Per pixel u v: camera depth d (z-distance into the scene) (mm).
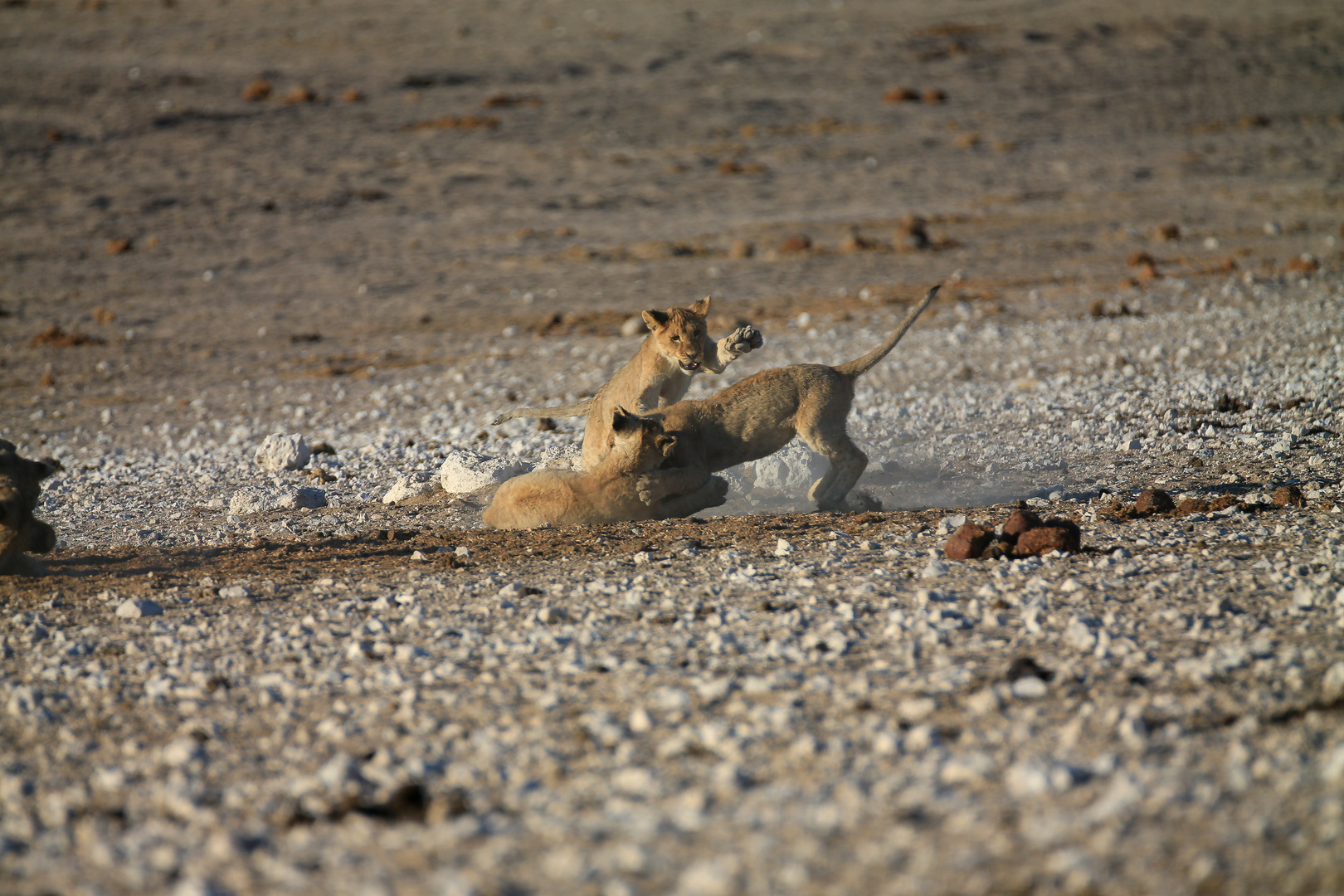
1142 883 11328
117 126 171000
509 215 135000
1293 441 37406
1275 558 23188
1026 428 44219
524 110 188875
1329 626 18500
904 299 90688
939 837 12461
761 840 12609
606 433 34875
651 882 11938
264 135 171250
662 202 139375
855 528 28797
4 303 104125
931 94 193625
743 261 111000
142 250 122938
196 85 198375
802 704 16547
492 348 82438
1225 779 13266
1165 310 75625
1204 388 48594
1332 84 196625
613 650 19594
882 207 133750
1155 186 139000
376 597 24484
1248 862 11539
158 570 28797
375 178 151500
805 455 36438
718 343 34156
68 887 12734
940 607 20641
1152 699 15805
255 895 12219
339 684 18781
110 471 49281
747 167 154375
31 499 27938
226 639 21828
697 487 30859
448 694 17828
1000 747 14695
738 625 20734
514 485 31906
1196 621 18875
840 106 191625
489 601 23422
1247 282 83750
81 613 24453
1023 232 117938
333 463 47719
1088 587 21688
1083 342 65625
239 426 60938
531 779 14664
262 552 30547
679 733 15750
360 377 74438
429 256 118500
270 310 100188
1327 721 14625
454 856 12750
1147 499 28656
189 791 15016
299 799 14617
